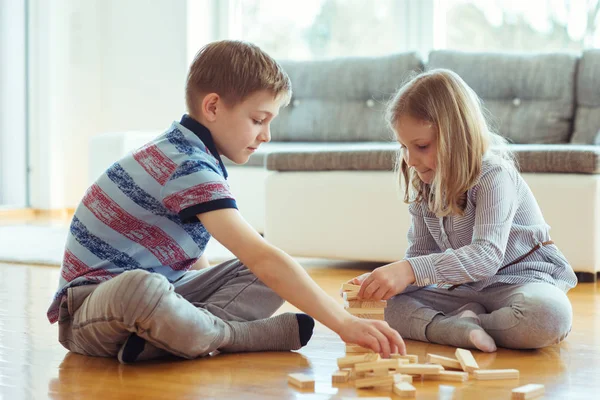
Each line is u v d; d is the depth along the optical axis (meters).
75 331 1.31
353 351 1.32
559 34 3.72
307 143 3.73
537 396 1.09
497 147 1.58
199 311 1.29
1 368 1.26
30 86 4.65
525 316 1.38
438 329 1.45
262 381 1.17
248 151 1.39
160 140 1.37
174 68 4.57
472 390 1.12
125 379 1.18
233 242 1.24
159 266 1.37
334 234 2.63
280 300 1.45
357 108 3.73
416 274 1.39
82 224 1.37
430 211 1.56
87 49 4.77
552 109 3.31
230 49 1.37
